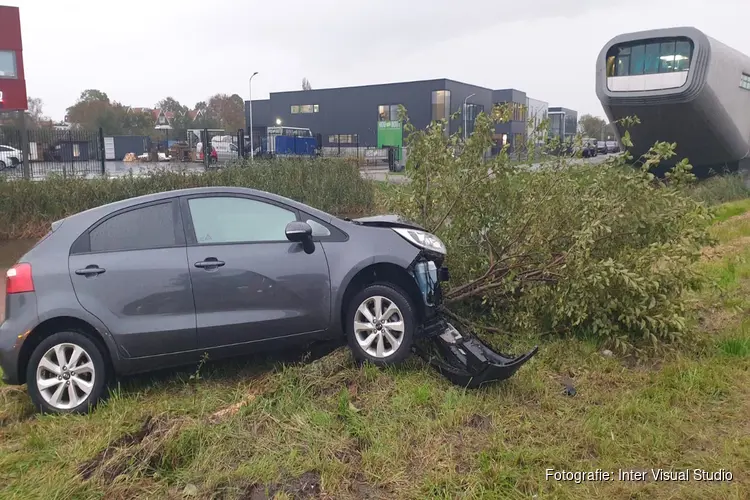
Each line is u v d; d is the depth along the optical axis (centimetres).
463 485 320
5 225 1257
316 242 471
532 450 350
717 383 432
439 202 610
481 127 591
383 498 314
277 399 418
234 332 451
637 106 1906
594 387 443
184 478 333
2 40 1609
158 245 451
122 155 3834
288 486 325
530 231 546
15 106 1638
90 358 432
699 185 1861
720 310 621
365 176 1700
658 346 501
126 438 377
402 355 463
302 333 465
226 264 452
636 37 1864
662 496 312
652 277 498
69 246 441
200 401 432
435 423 380
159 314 439
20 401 452
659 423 381
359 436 367
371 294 468
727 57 1883
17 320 424
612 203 512
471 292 576
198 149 2922
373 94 5403
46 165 1803
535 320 548
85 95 7156
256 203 476
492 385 435
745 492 311
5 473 346
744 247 954
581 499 309
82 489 325
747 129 2086
